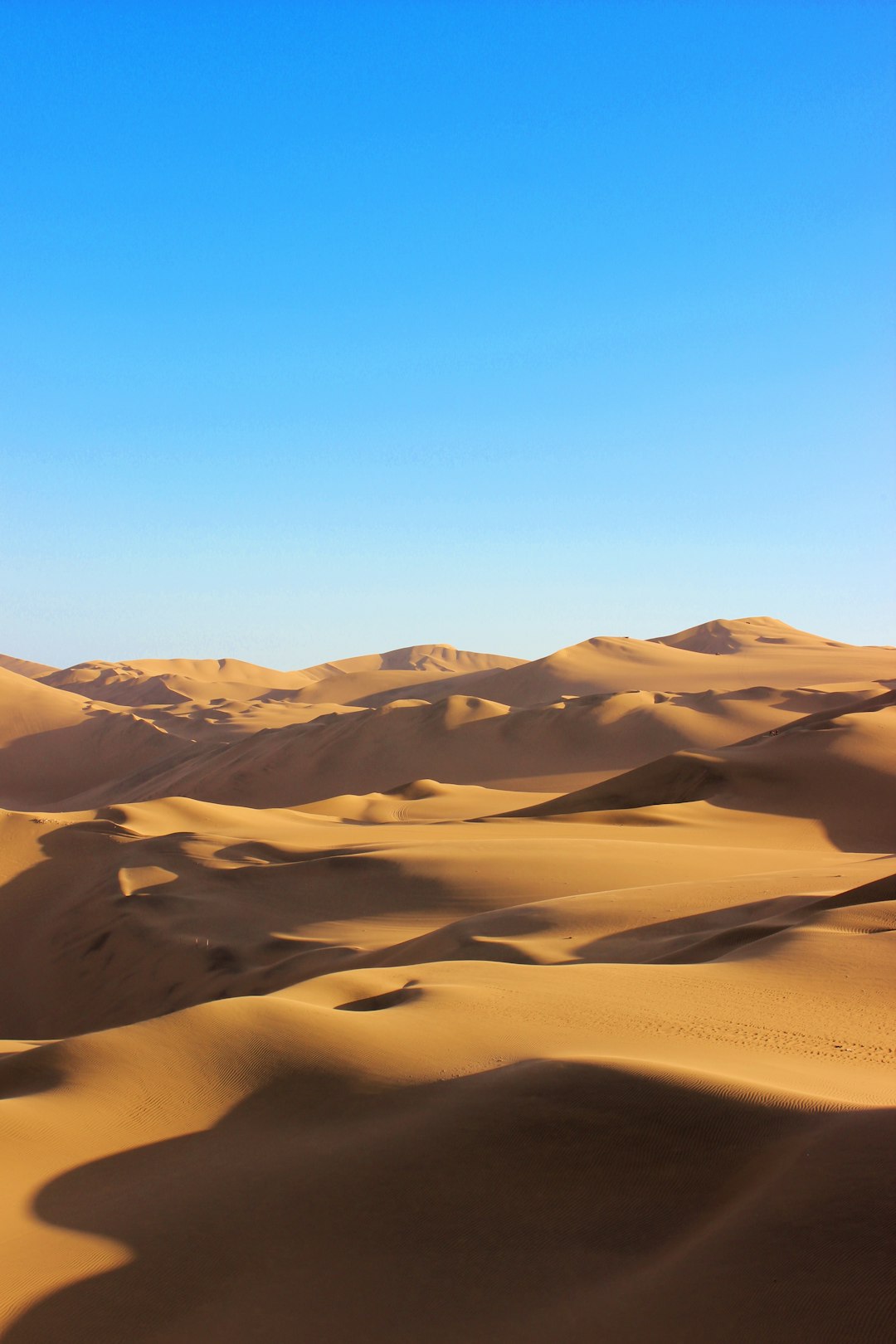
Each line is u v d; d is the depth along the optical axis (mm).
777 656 197500
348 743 116625
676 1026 17156
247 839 54156
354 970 25062
